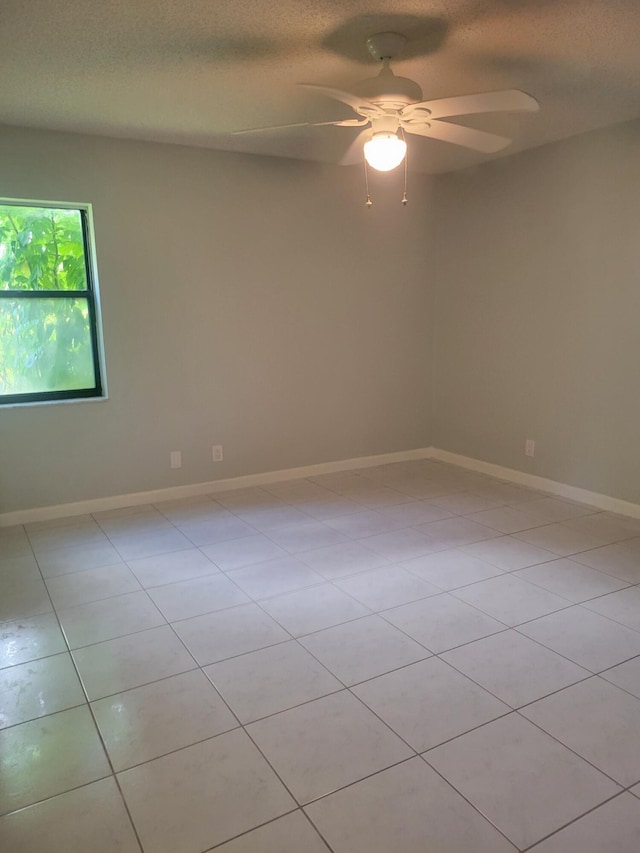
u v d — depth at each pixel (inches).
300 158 169.2
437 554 128.0
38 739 74.3
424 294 198.8
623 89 119.1
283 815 62.7
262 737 74.0
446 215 192.9
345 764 69.4
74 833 61.0
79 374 155.3
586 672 86.1
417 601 107.5
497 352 181.0
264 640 95.6
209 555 129.3
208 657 91.1
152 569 122.6
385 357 195.2
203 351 165.2
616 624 99.0
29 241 145.5
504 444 182.7
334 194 177.3
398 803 63.9
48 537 140.1
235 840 59.9
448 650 92.0
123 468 159.9
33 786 67.1
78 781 67.6
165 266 156.6
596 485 157.5
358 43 97.3
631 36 95.5
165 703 80.7
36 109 125.5
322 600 108.4
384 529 143.0
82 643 95.4
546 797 64.4
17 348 147.3
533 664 88.2
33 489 149.9
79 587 114.9
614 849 58.2
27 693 83.1
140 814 63.1
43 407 148.0
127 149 147.9
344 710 78.6
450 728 75.0
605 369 151.6
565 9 86.6
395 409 200.5
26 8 84.3
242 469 176.7
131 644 95.0
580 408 159.0
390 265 190.4
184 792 65.9
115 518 152.4
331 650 92.5
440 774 67.7
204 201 158.9
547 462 169.9
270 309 172.7
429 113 97.7
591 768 68.4
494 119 138.6
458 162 176.9
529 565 121.9
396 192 187.3
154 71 106.7
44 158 139.6
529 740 72.8
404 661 89.3
